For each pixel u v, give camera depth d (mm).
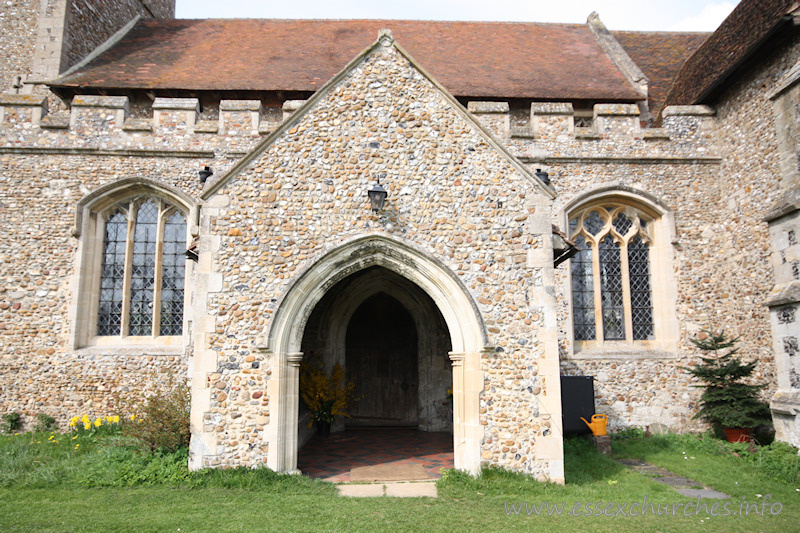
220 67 12047
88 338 9961
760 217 9500
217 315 6555
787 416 8031
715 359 9586
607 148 10602
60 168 10062
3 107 10094
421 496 5965
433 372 10859
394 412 11852
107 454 7137
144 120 10305
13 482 6352
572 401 9109
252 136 10227
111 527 4789
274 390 6438
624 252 10805
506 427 6480
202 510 5285
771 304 8523
